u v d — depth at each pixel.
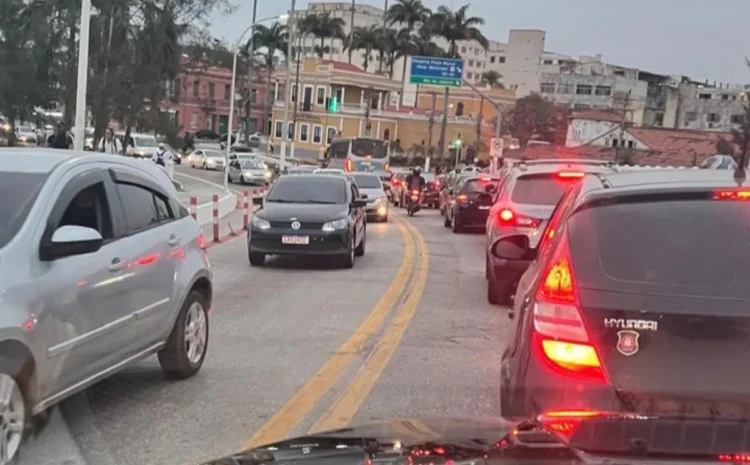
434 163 79.62
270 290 12.20
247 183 47.94
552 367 3.81
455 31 79.12
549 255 4.27
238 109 103.94
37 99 46.50
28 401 4.81
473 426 3.78
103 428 5.69
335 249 14.52
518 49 134.12
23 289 4.74
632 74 121.12
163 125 48.31
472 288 12.87
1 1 45.53
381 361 7.82
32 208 5.15
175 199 7.12
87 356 5.38
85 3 20.08
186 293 6.83
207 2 47.59
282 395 6.61
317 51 121.31
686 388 3.54
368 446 3.41
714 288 3.70
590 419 3.36
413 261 16.34
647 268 3.84
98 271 5.49
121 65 45.56
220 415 6.04
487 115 97.00
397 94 99.00
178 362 6.84
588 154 52.91
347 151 46.50
